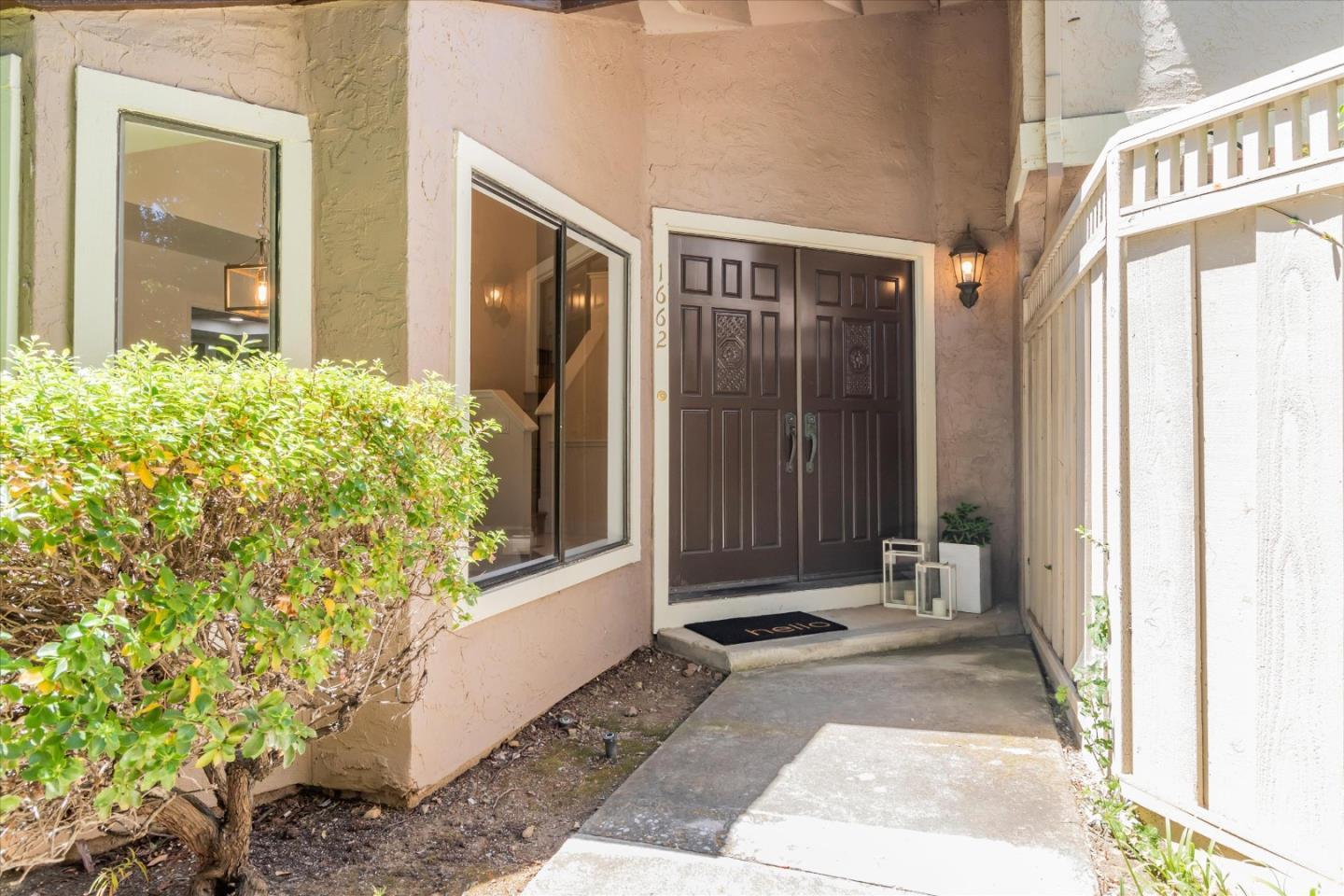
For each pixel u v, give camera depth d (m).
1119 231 2.91
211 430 1.75
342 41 3.10
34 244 2.54
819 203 5.79
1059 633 4.24
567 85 4.26
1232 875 2.38
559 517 4.20
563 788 3.19
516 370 3.89
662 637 5.11
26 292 2.54
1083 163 4.36
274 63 3.07
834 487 6.01
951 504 6.16
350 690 2.41
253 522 1.91
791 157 5.69
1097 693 3.03
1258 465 2.41
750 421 5.70
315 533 2.03
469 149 3.37
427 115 3.13
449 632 3.18
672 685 4.50
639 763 3.43
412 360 3.03
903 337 6.22
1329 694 2.20
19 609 1.69
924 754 3.39
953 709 3.93
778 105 5.65
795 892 2.37
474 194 3.56
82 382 1.75
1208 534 2.58
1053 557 4.46
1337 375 2.19
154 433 1.62
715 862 2.54
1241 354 2.47
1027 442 5.41
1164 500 2.74
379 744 2.98
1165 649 2.72
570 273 4.41
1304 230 2.27
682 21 5.14
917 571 5.65
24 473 1.48
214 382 1.92
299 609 1.91
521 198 3.83
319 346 3.11
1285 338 2.33
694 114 5.36
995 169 6.12
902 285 6.23
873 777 3.17
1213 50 4.14
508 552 3.81
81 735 1.40
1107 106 4.32
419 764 2.99
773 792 3.04
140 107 2.74
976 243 6.01
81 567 1.65
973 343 6.14
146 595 1.61
